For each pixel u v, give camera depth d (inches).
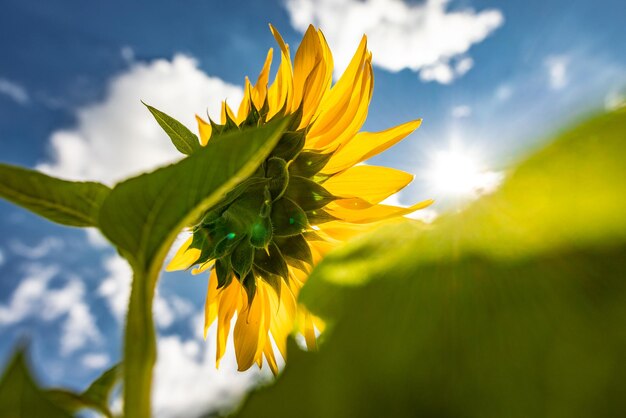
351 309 2.8
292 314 17.6
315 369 2.7
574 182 2.4
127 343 4.7
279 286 17.5
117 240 4.7
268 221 17.0
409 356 2.5
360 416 2.5
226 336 18.2
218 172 4.5
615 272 2.3
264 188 17.2
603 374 2.2
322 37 18.6
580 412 2.2
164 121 16.2
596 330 2.3
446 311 2.5
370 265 2.9
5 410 3.7
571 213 2.4
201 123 21.6
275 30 19.1
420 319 2.6
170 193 4.5
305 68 18.4
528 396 2.3
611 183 2.4
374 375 2.5
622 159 2.4
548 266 2.4
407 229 3.0
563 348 2.3
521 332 2.4
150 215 4.6
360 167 18.6
